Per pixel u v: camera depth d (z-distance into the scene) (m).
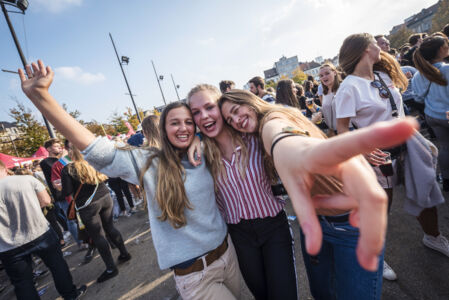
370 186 0.32
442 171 2.57
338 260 1.21
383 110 1.52
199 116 1.31
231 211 1.40
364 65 1.58
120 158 1.12
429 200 1.56
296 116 0.93
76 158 2.52
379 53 1.57
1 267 3.86
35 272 3.50
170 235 1.21
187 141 1.29
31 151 14.08
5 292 3.27
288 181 0.45
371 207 0.32
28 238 2.13
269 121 0.86
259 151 1.33
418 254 1.92
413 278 1.73
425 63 2.18
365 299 1.11
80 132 1.04
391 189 1.53
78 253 3.89
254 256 1.38
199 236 1.22
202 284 1.24
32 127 14.22
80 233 2.72
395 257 1.97
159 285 2.49
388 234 2.27
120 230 4.38
